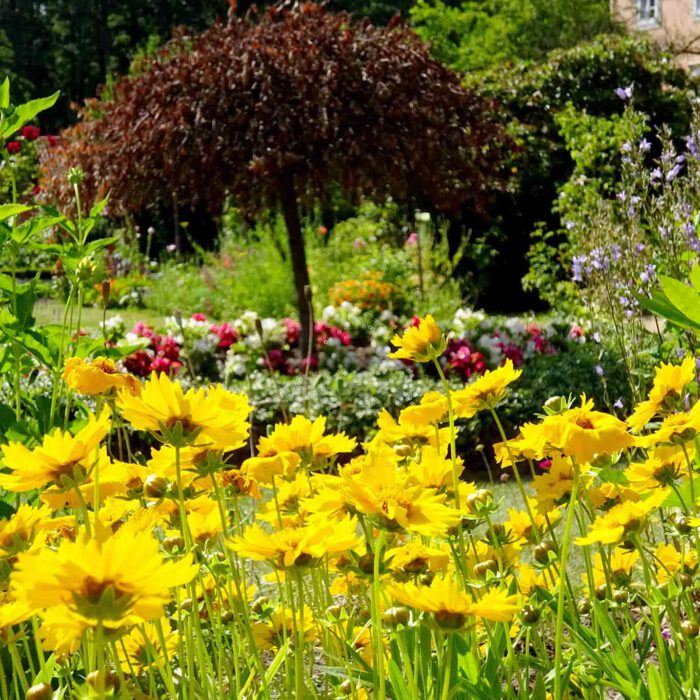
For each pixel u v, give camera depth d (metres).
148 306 11.60
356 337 8.54
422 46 7.36
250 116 6.73
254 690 1.46
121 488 1.37
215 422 1.11
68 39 29.44
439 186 7.34
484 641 1.48
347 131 6.79
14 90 27.53
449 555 1.47
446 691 1.04
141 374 6.47
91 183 7.20
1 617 0.89
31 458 1.06
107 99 9.25
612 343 6.37
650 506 1.42
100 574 0.73
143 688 1.58
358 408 5.93
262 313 10.59
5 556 1.13
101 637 0.73
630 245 3.61
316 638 1.54
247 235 12.66
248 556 1.12
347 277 10.73
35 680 1.16
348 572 1.55
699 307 1.64
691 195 3.66
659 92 12.12
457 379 6.39
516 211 12.18
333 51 6.89
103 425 1.10
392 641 1.32
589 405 1.27
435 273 10.79
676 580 1.44
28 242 2.41
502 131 7.60
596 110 12.27
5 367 2.38
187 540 1.15
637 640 1.56
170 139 6.71
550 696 1.33
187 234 13.82
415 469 1.37
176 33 7.58
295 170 6.92
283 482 1.57
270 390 6.04
